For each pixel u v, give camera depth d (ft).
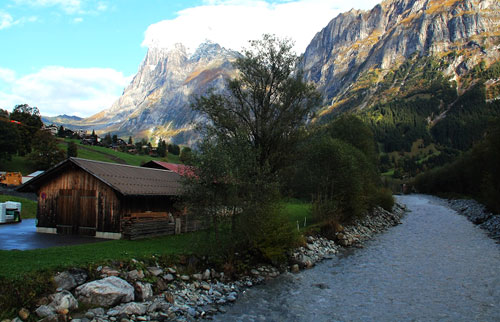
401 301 65.67
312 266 91.76
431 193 516.73
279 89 142.61
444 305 63.62
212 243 75.87
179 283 65.05
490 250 111.96
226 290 68.18
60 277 52.29
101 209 95.45
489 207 202.59
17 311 44.57
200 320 54.03
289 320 55.88
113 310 50.49
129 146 507.30
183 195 78.74
